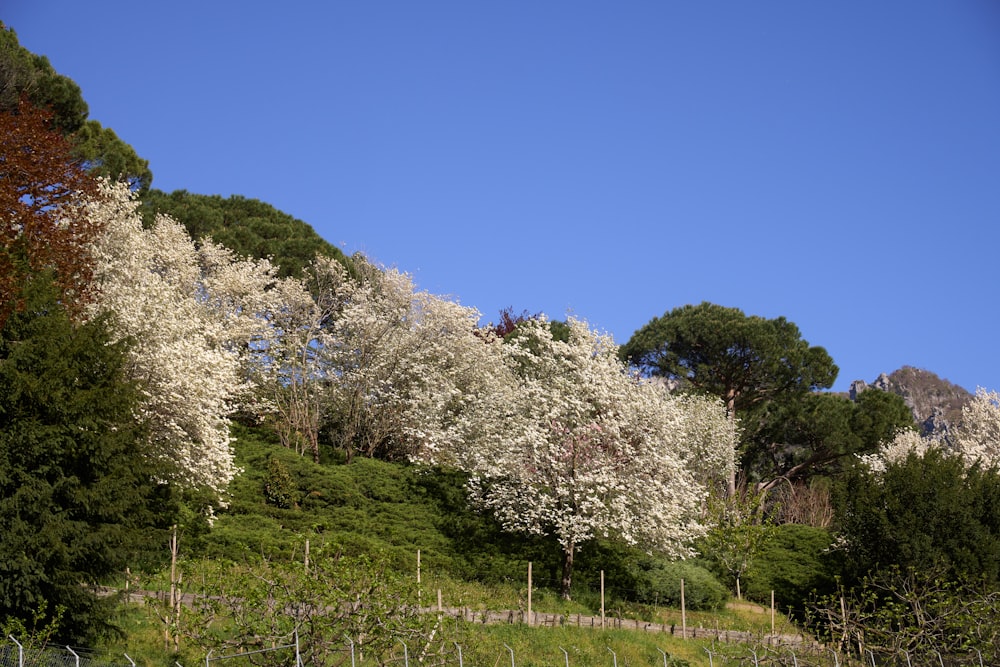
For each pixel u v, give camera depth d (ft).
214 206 170.40
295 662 49.42
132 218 110.73
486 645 65.67
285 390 126.41
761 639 76.64
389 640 51.67
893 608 77.20
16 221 79.66
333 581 52.44
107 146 132.05
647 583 96.94
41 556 51.93
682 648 78.69
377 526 99.14
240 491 100.22
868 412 164.25
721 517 116.16
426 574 87.66
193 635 52.16
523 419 102.47
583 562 99.71
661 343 162.20
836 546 109.81
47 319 58.59
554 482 98.53
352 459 120.26
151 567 67.77
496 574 91.91
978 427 161.27
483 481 107.14
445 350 130.31
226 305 125.49
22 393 54.49
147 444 69.21
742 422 155.94
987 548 92.84
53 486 54.34
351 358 127.44
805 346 163.73
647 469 98.78
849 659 69.67
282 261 149.48
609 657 71.77
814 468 164.76
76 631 54.80
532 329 118.32
